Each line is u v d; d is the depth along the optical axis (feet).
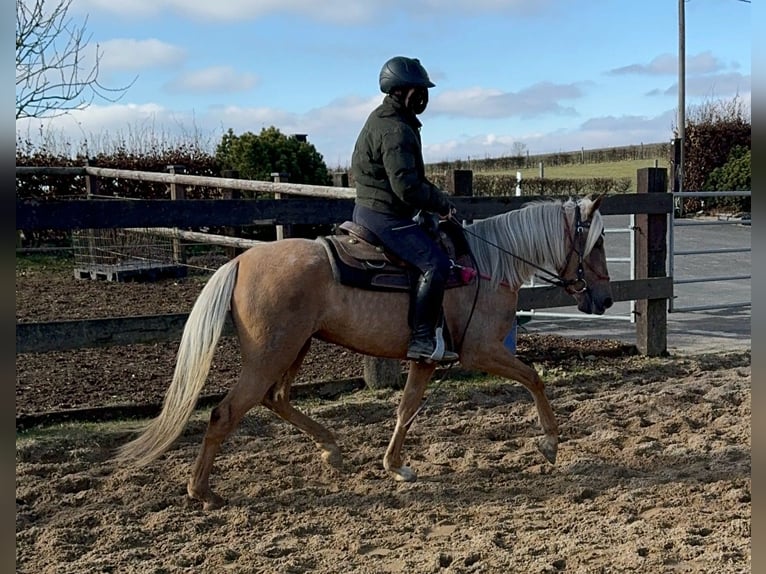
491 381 24.31
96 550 13.10
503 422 20.39
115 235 43.42
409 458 17.94
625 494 15.47
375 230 15.37
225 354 26.86
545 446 17.03
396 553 12.96
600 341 29.53
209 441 14.87
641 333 27.96
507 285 16.66
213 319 14.61
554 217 17.13
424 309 15.16
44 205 17.58
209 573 12.33
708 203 84.23
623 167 141.69
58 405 20.66
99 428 19.15
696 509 14.55
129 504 15.11
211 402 21.22
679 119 86.22
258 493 15.65
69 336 18.29
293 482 16.26
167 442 14.38
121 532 13.75
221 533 13.89
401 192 14.82
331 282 15.07
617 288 26.48
